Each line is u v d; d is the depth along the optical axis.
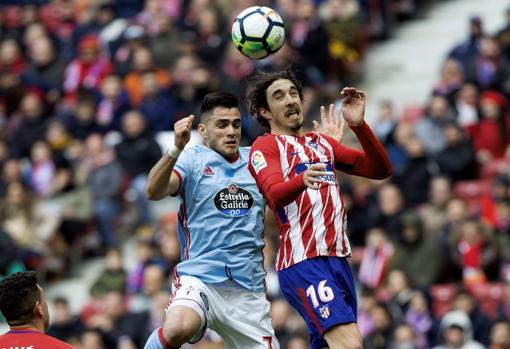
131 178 68.56
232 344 34.06
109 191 68.38
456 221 57.06
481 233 56.47
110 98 73.88
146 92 71.44
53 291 67.19
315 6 77.00
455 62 67.81
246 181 33.31
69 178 71.50
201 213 33.09
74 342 59.84
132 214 67.38
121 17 85.25
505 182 58.53
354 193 61.69
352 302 31.75
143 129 69.12
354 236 60.59
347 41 73.56
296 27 72.00
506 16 71.00
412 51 77.69
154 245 62.56
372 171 32.00
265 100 32.16
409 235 57.09
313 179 29.25
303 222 31.31
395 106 74.38
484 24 78.69
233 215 33.06
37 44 80.25
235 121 33.31
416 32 79.50
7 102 79.38
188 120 31.33
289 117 31.83
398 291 54.97
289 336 53.19
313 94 68.75
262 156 31.09
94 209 68.50
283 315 53.81
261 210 33.47
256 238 33.38
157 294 58.62
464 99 65.75
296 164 31.27
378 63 77.25
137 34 77.12
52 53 80.69
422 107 69.19
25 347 28.59
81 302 66.12
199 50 73.81
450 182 61.97
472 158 62.50
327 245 31.23
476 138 64.88
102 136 73.38
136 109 71.56
